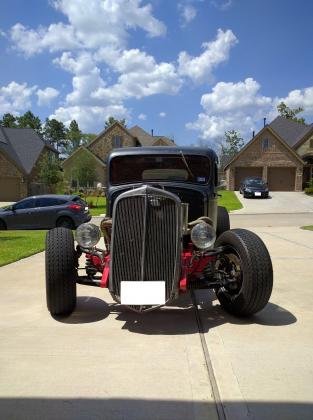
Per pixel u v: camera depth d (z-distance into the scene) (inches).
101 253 204.8
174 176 254.2
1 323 195.5
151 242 183.9
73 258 200.4
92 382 137.6
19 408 123.3
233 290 202.2
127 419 117.5
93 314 208.5
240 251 193.0
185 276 188.7
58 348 165.2
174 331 183.8
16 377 141.4
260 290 188.2
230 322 195.2
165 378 139.7
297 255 373.4
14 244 469.7
